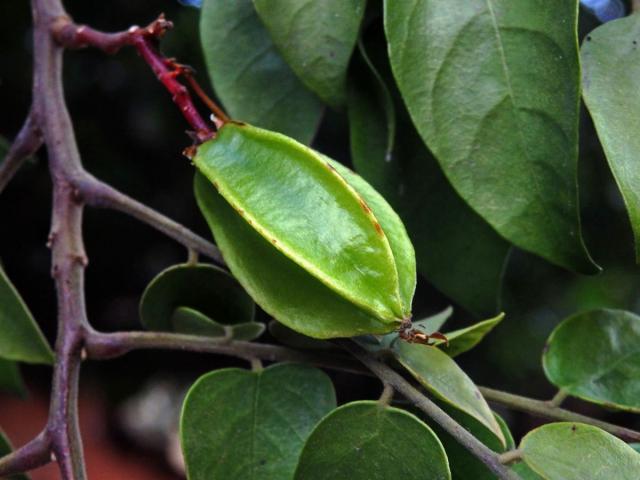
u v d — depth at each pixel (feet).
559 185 1.20
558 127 1.19
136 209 1.28
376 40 1.32
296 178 1.15
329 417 1.15
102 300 3.02
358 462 1.16
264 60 1.35
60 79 1.38
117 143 2.82
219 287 1.26
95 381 3.26
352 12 1.26
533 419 2.73
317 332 1.14
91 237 2.96
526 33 1.20
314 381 1.22
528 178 1.20
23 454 1.21
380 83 1.28
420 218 1.35
